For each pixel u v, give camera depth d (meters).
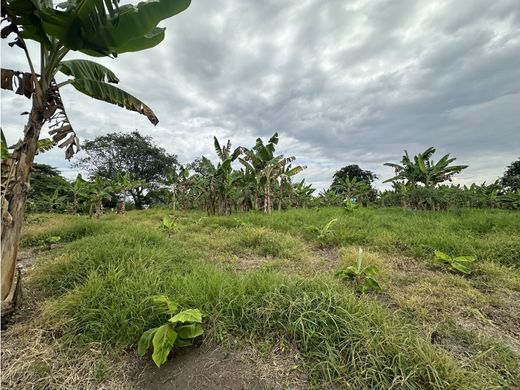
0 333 2.17
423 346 1.84
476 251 4.23
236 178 11.79
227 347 1.92
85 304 2.35
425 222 6.83
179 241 5.11
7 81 2.45
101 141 23.83
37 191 15.91
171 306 1.97
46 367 1.86
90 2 2.37
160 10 2.59
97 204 11.41
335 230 5.93
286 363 1.81
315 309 2.09
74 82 2.97
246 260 4.39
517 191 15.04
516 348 2.08
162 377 1.77
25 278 3.22
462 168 11.41
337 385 1.62
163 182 24.47
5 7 2.25
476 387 1.58
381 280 3.31
